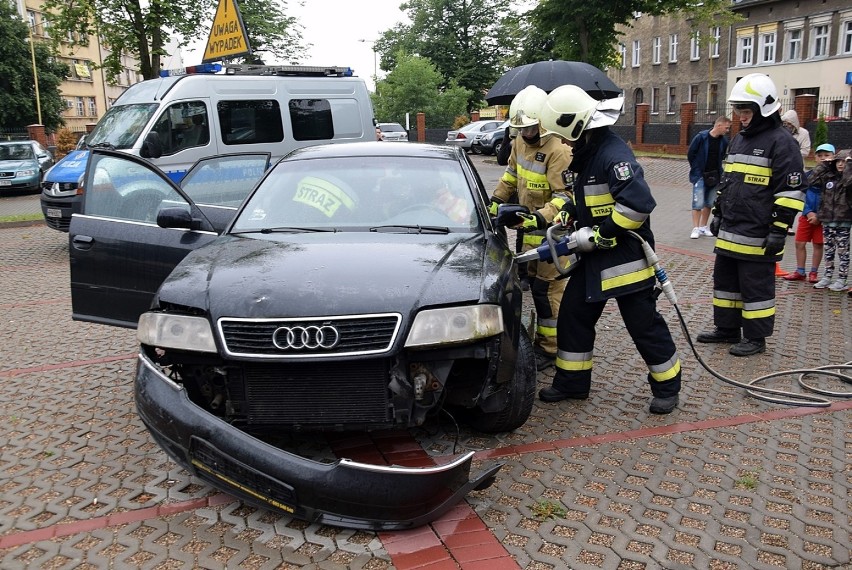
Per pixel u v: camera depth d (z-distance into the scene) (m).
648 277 4.34
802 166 5.24
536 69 7.64
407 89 51.59
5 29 34.69
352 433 4.18
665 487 3.60
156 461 3.91
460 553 3.04
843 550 3.05
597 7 28.30
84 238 4.88
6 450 4.07
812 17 35.97
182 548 3.09
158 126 9.77
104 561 3.00
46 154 21.50
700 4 29.52
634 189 4.05
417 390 3.25
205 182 6.22
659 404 4.50
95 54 50.47
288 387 3.28
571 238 4.25
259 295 3.33
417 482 3.00
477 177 5.24
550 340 5.41
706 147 10.83
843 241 7.57
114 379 5.25
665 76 46.28
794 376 5.19
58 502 3.48
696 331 6.39
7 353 5.92
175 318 3.39
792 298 7.41
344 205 4.48
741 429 4.30
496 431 4.14
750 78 5.34
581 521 3.30
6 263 10.18
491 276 3.64
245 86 10.49
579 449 4.03
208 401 3.56
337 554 3.04
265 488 3.02
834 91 34.91
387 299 3.27
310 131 11.12
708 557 3.02
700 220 11.32
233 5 13.53
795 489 3.57
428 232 4.25
